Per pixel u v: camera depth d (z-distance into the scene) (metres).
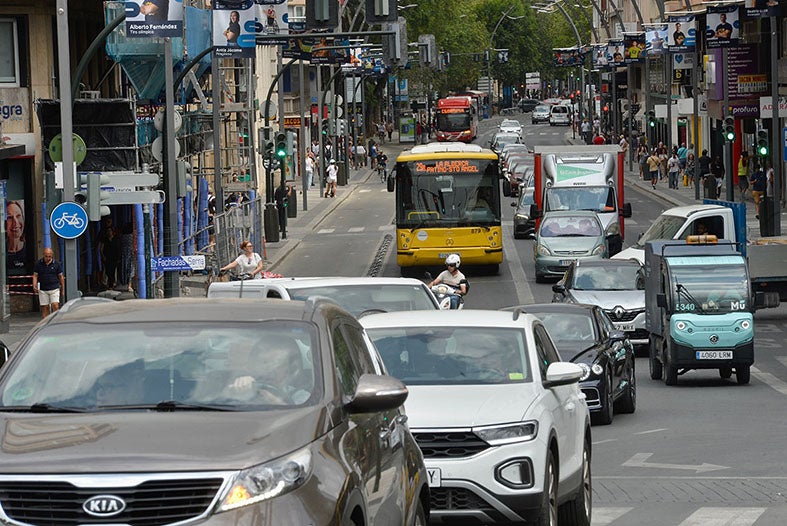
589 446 30.86
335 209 178.88
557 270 99.75
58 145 62.84
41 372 17.83
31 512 14.91
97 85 96.88
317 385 17.55
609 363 49.47
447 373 28.34
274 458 15.53
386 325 29.97
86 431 15.94
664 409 53.56
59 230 58.94
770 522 29.88
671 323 61.41
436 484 25.45
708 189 156.12
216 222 88.38
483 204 102.88
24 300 83.38
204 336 18.27
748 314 61.12
